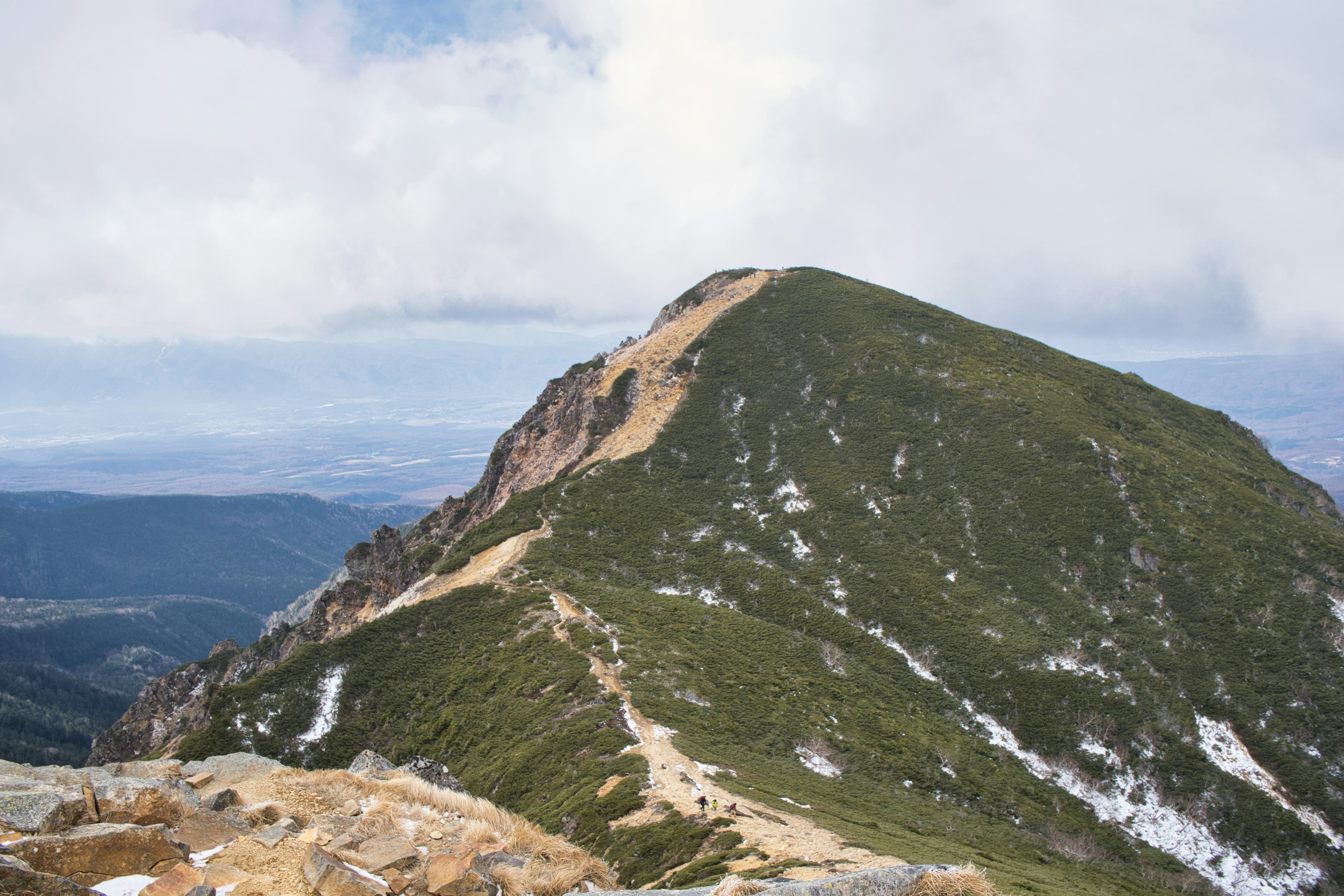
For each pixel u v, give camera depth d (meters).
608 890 21.73
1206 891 64.00
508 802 54.25
